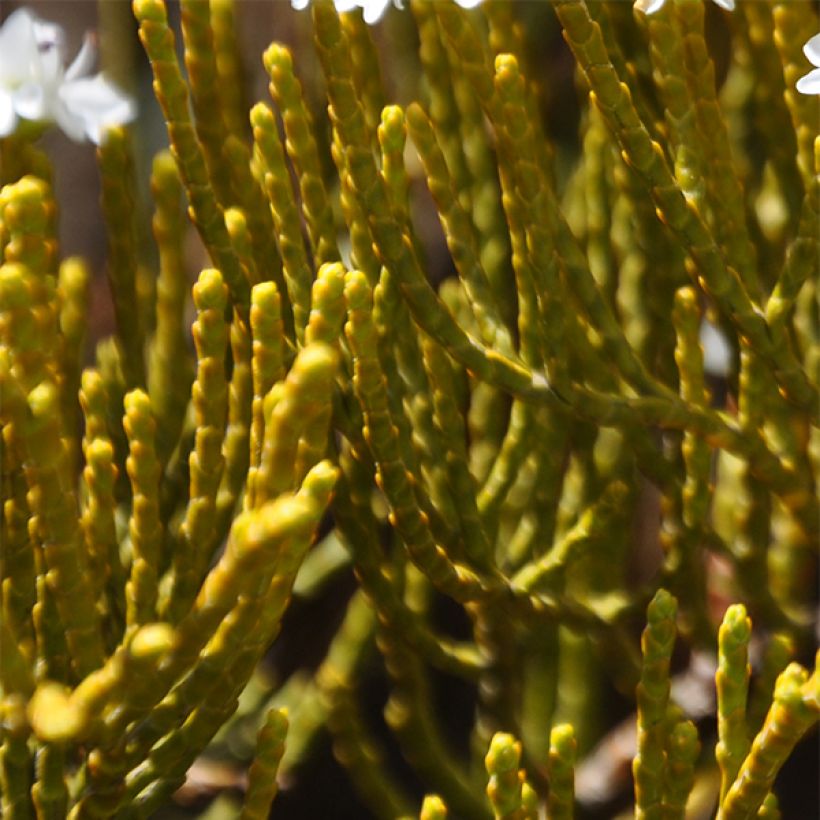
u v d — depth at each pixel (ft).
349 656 0.89
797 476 0.77
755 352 0.75
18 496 0.68
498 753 0.68
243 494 0.77
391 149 0.72
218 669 0.67
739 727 0.69
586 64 0.71
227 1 0.79
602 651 0.89
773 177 0.81
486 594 0.76
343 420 0.75
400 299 0.75
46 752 0.68
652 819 0.70
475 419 0.84
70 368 0.76
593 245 0.82
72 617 0.66
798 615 0.84
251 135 0.91
